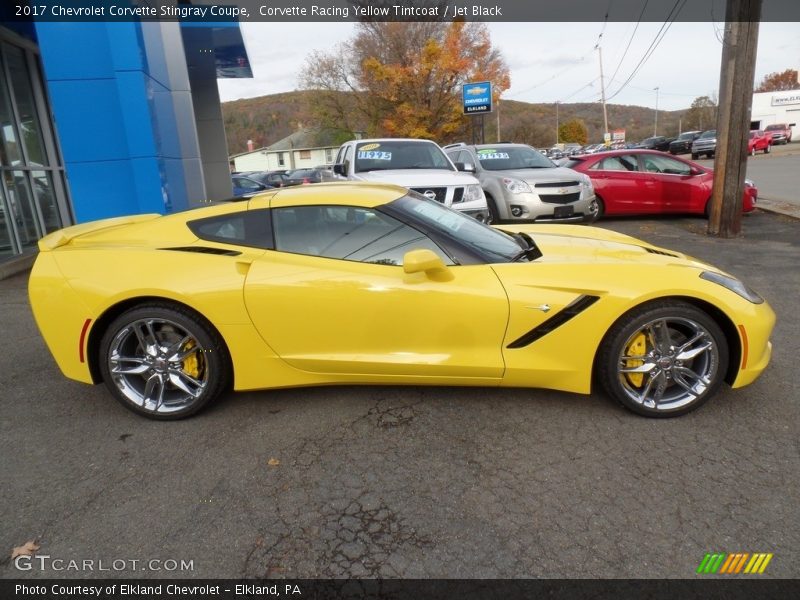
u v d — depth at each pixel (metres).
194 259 3.13
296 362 3.12
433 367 3.03
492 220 9.70
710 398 3.06
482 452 2.78
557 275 2.97
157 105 7.81
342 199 3.23
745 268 6.44
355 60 36.69
